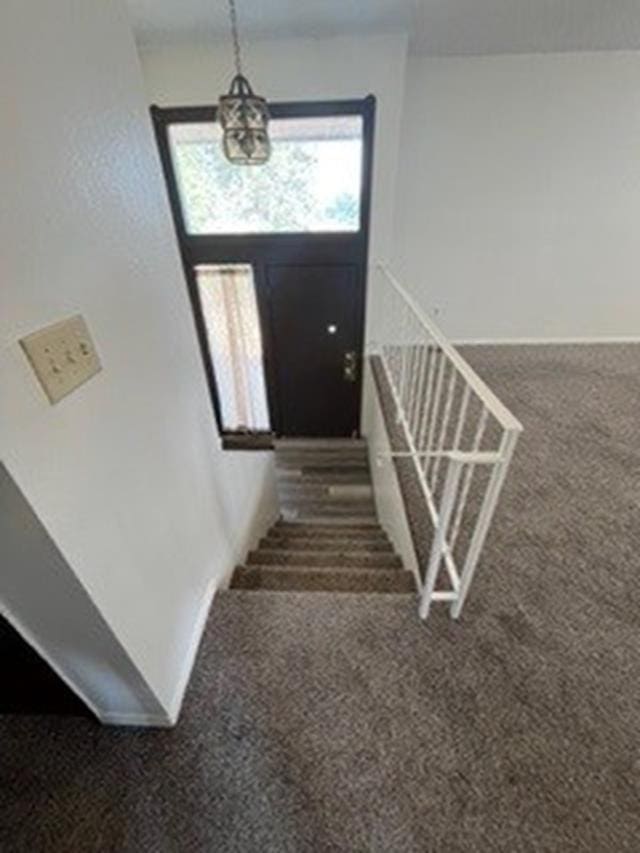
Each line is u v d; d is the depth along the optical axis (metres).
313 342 3.96
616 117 3.14
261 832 1.05
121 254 0.91
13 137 0.61
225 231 3.48
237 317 3.88
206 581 1.51
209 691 1.30
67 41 0.72
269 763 1.16
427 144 3.29
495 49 2.90
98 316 0.83
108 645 0.96
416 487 2.10
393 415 2.95
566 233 3.57
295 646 1.42
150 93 2.93
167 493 1.17
